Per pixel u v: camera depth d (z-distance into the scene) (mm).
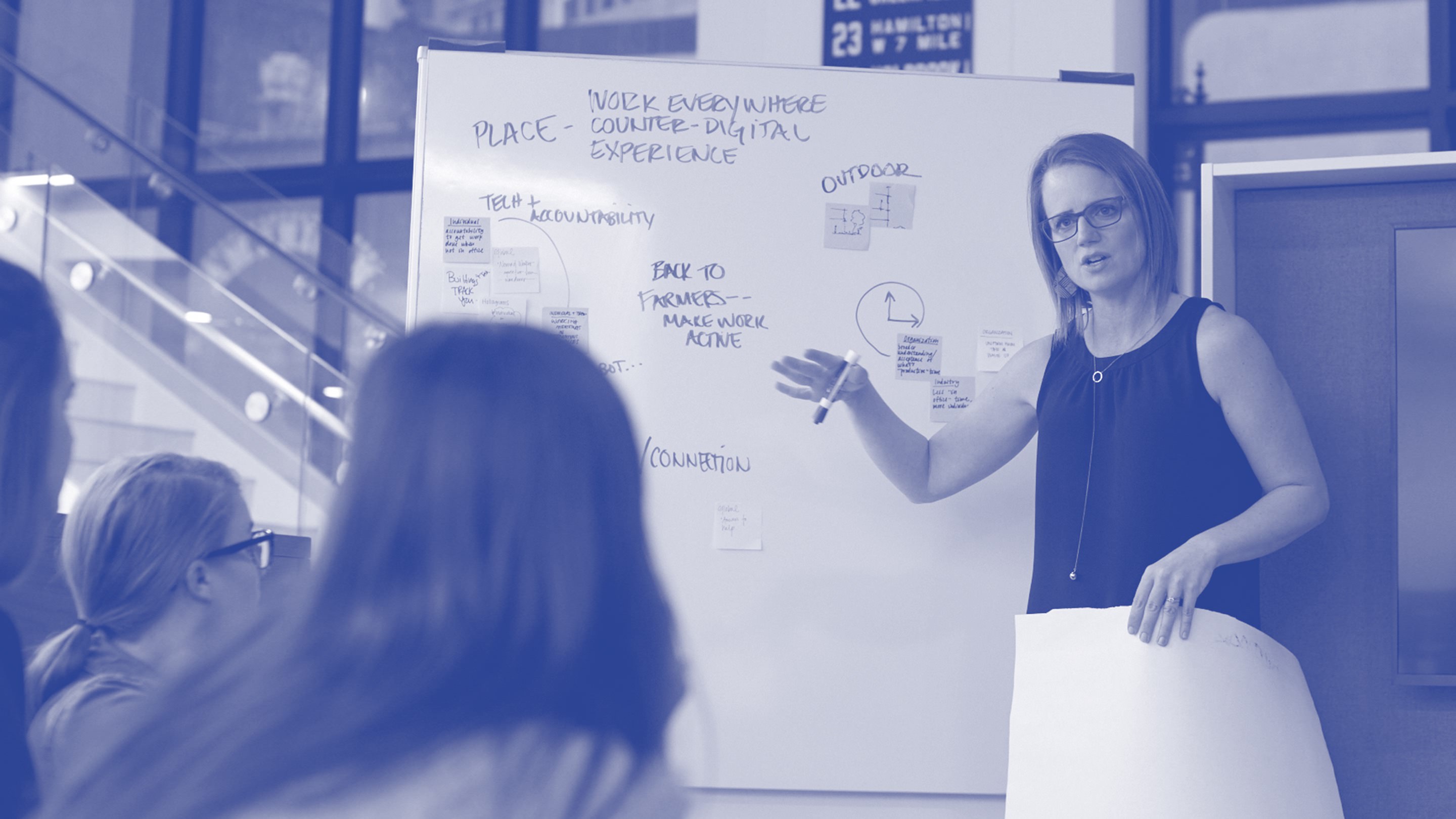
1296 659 1821
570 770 524
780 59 3881
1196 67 3982
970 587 2180
